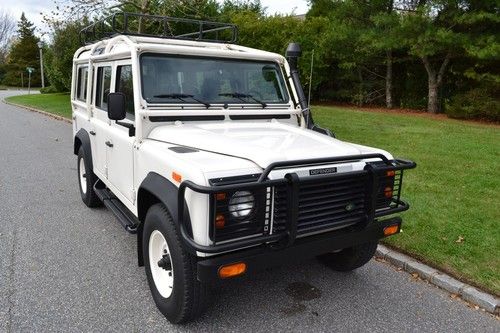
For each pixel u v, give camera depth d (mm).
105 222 5469
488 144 10586
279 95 4566
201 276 2725
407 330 3332
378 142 10703
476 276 3992
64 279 3986
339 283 4016
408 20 15422
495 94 16125
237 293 3797
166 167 3098
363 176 3189
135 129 3744
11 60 62219
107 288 3840
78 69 6262
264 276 4113
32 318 3357
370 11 18172
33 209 5941
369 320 3449
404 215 5457
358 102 21094
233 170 2809
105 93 4797
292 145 3299
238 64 4320
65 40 17281
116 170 4359
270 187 2803
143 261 3658
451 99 17422
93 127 5199
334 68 21203
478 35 15305
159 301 3369
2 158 9570
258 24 18812
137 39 4312
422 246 4582
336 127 12930
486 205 5922
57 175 7957
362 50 18406
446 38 14781
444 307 3662
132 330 3232
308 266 4332
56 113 19906
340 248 3219
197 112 3936
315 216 3025
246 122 4148
